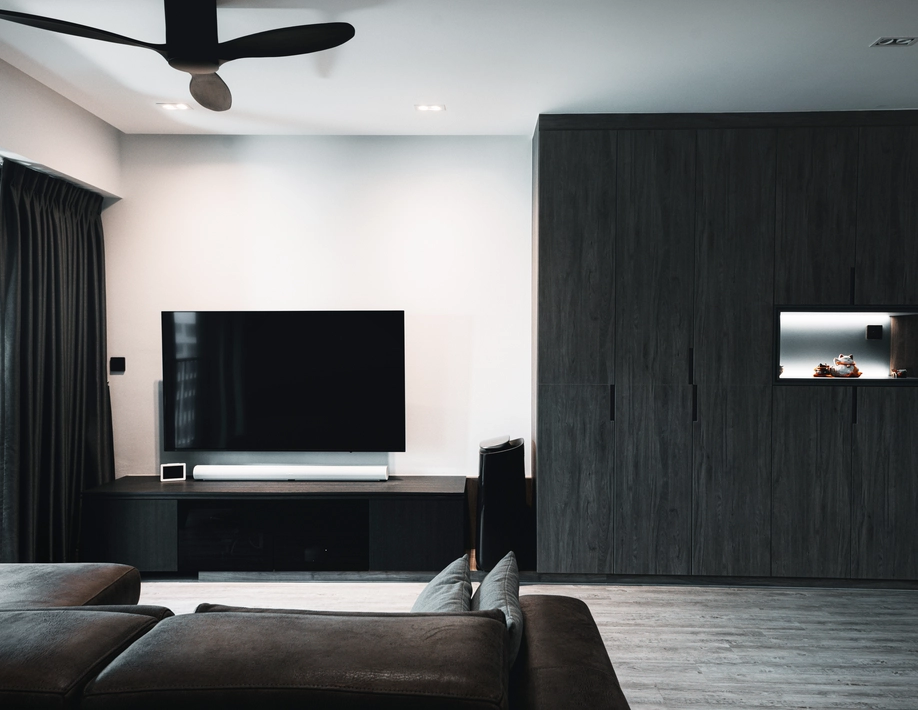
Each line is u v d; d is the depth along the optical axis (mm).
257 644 1123
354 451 4203
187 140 4332
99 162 4023
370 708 1024
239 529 3988
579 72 3199
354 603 3615
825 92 3463
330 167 4340
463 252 4344
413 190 4344
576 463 3869
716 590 3803
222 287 4371
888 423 3781
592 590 3805
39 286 3613
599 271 3822
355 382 4172
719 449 3822
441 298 4359
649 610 3514
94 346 4188
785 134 3752
